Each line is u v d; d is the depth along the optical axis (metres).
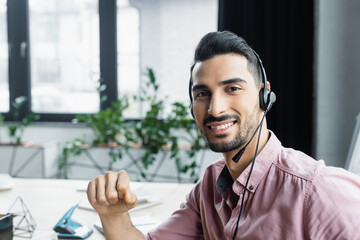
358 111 2.84
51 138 3.58
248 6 2.99
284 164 0.76
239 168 0.82
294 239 0.68
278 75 2.98
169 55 3.41
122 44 3.49
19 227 1.22
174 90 3.43
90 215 1.37
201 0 3.32
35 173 3.21
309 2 2.91
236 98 0.75
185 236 1.04
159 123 3.18
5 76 3.69
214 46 0.77
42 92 3.67
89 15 3.53
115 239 0.90
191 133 3.17
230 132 0.76
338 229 0.64
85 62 3.59
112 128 3.24
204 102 0.77
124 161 3.18
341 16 2.82
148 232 1.06
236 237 0.76
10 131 3.36
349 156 1.40
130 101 3.52
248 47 0.78
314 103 2.99
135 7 3.43
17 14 3.61
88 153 3.22
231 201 0.85
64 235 1.15
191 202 1.06
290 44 2.96
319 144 2.93
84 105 3.63
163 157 3.12
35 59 3.64
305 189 0.69
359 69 2.81
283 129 3.02
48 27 3.61
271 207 0.72
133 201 0.78
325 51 2.86
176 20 3.38
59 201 1.55
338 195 0.66
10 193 1.68
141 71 3.48
